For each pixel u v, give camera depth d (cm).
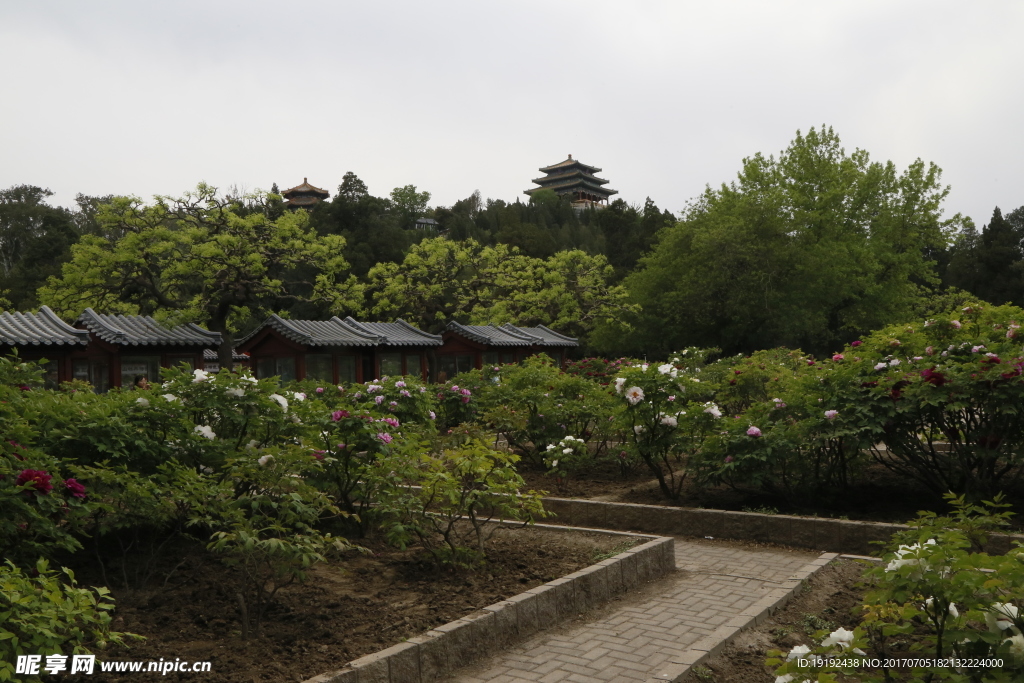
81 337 1583
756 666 414
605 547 617
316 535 463
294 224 2295
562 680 395
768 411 842
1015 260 5091
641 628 477
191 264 2114
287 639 416
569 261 3684
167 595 478
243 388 580
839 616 486
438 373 2584
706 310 3309
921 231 3422
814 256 3134
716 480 799
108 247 2244
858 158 3556
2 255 5178
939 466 777
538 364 1391
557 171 11938
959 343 805
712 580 593
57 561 505
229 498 478
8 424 443
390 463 582
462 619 434
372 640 416
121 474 462
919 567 282
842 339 4075
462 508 571
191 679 363
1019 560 270
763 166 3675
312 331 2180
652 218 6462
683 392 848
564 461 936
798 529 696
